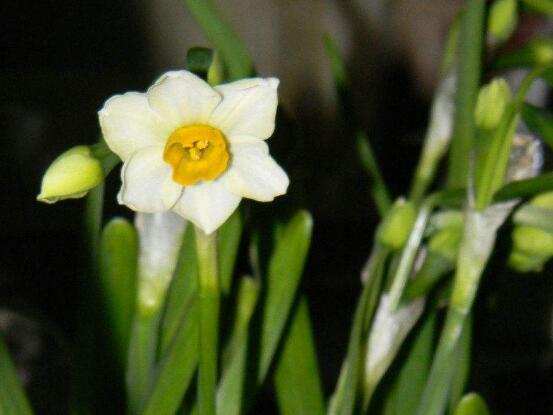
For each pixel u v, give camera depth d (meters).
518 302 0.95
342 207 1.35
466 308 0.51
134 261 0.54
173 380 0.51
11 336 0.75
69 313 1.00
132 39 1.38
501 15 0.55
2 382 0.49
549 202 0.53
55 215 1.23
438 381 0.51
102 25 1.37
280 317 0.54
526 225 0.53
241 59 0.52
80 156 0.47
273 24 1.38
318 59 1.40
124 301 0.54
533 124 0.52
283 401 0.54
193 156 0.47
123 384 0.54
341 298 1.07
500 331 0.94
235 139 0.47
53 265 1.11
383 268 0.53
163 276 0.53
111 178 0.82
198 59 0.50
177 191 0.47
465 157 0.54
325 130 1.40
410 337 0.55
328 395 0.84
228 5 1.37
